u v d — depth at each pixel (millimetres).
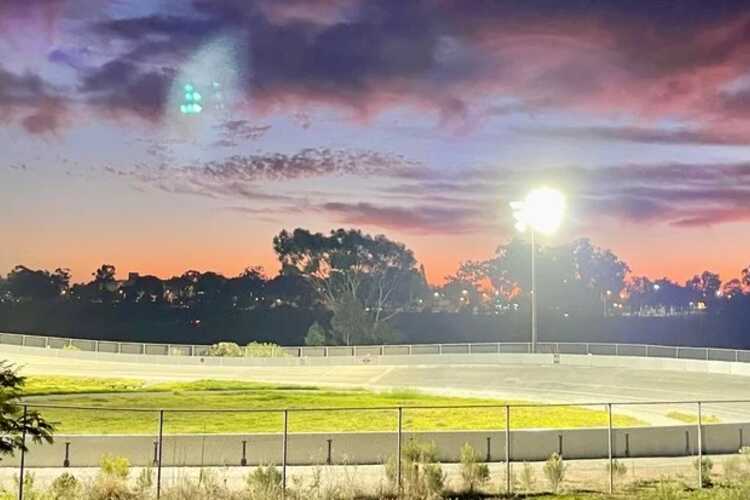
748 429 30094
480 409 40594
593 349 64438
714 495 22875
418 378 55750
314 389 49812
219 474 25391
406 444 25188
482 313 137375
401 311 120500
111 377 55875
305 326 138375
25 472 24516
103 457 23984
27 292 150125
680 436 29484
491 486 24094
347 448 27391
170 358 66625
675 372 56812
